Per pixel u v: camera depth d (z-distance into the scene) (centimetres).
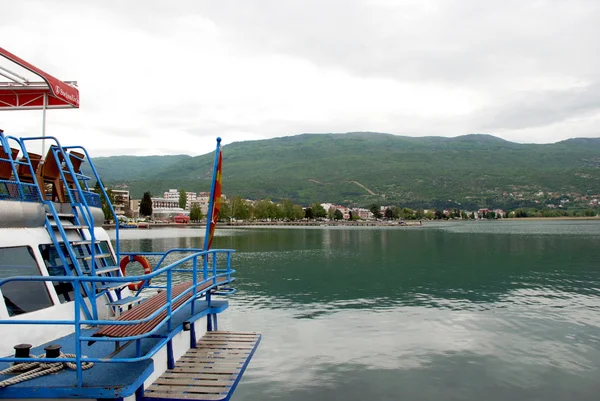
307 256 5978
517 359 1689
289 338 1961
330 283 3556
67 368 780
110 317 1109
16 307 850
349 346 1847
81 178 1252
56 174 1116
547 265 4766
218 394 912
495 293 3059
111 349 869
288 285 3447
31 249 902
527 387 1442
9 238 854
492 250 6819
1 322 717
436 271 4328
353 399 1353
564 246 7450
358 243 8862
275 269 4500
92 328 991
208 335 1369
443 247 7588
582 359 1691
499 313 2431
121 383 721
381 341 1916
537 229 15950
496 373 1555
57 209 1037
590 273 4097
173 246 7312
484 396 1380
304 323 2220
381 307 2606
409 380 1498
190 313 1152
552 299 2830
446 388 1437
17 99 1370
